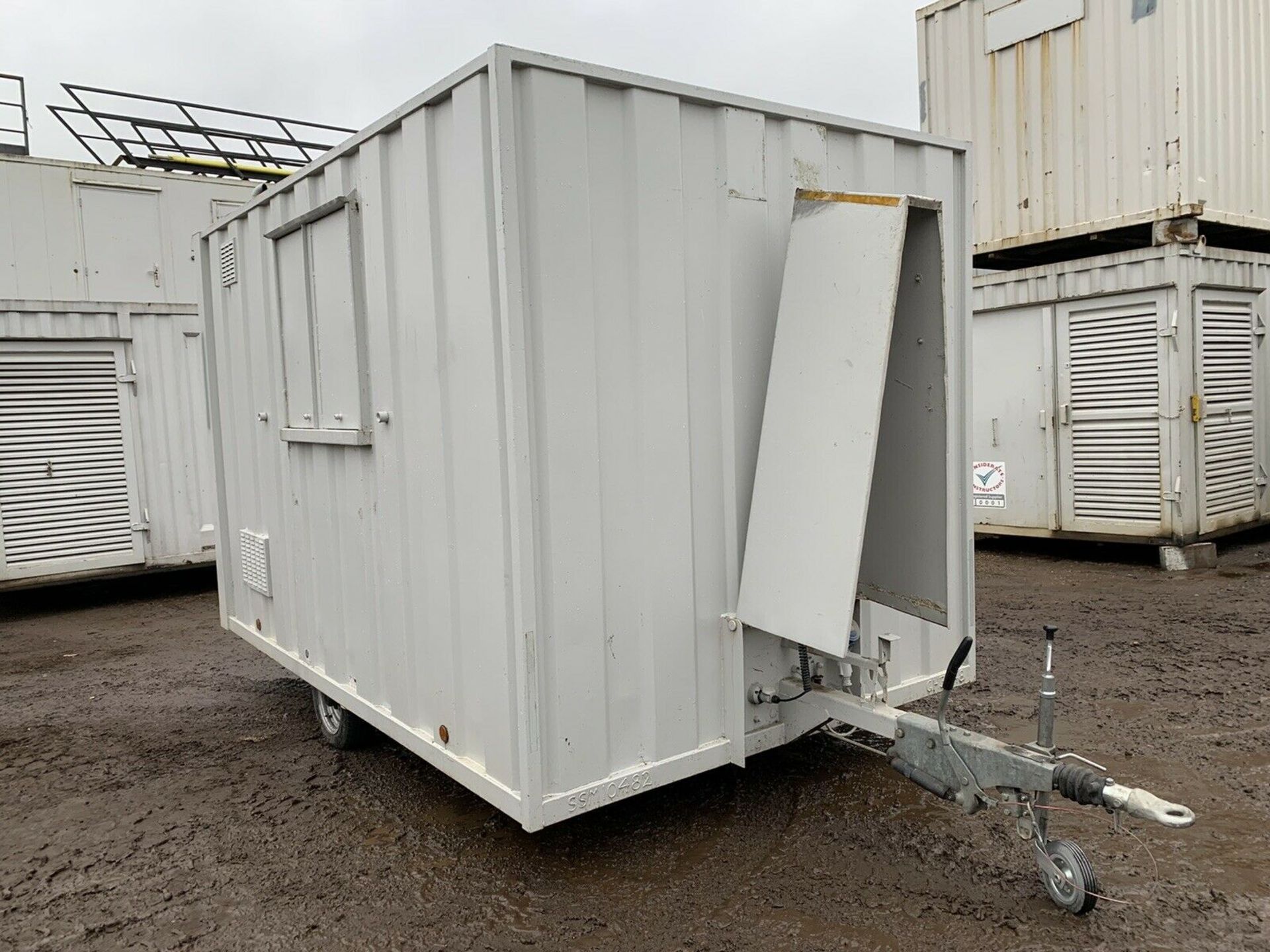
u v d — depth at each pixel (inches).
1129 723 177.9
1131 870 123.5
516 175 107.6
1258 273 334.3
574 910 119.3
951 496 157.9
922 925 112.3
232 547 214.8
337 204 143.5
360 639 155.7
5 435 339.9
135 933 120.8
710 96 124.1
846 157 142.9
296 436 167.5
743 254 130.3
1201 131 315.9
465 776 125.6
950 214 157.8
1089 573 320.8
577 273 113.9
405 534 137.1
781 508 125.5
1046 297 335.9
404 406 133.7
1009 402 353.7
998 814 142.0
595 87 115.2
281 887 130.3
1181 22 307.9
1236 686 196.2
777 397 128.0
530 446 110.5
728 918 115.6
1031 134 354.0
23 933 122.2
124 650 288.0
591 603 117.6
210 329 211.8
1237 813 139.2
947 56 382.0
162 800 164.4
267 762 180.4
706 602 130.4
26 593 391.5
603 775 120.5
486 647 120.1
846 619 114.7
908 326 126.0
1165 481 312.2
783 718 140.7
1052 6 341.7
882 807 144.9
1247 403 335.0
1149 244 356.2
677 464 125.3
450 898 124.3
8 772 182.7
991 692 200.1
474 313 115.2
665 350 122.9
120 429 358.6
